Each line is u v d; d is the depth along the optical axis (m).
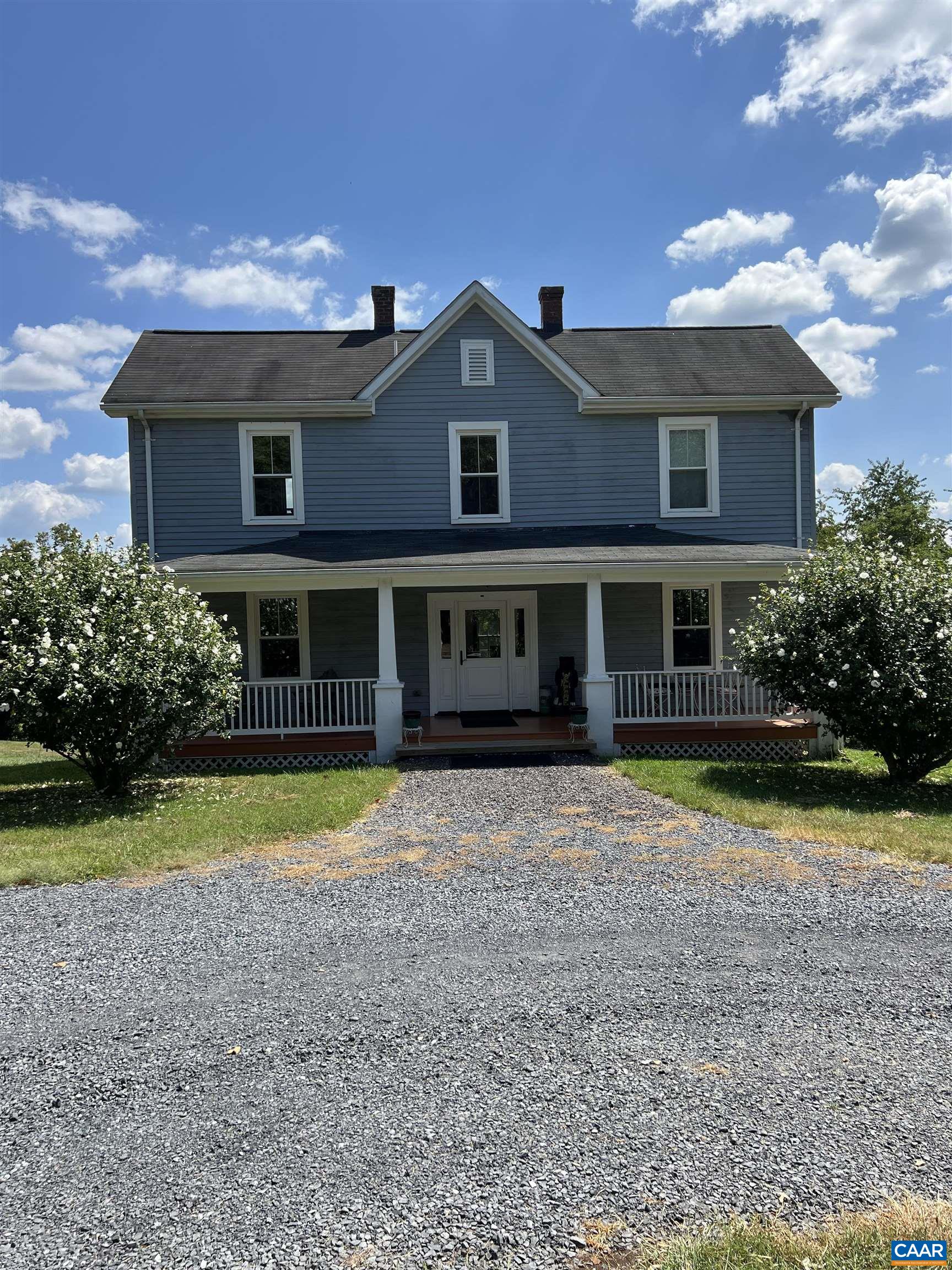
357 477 15.26
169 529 14.91
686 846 7.42
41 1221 2.83
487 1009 4.27
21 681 9.38
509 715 15.12
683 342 17.66
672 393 15.48
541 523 15.52
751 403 15.53
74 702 9.38
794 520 15.80
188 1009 4.34
